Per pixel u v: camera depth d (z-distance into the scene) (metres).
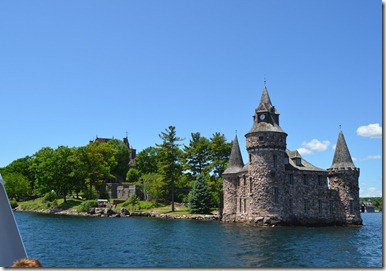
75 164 109.12
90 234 48.91
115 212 92.19
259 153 68.50
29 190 123.88
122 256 31.98
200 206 89.00
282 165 68.81
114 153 134.38
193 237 46.00
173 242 41.06
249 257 31.66
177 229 56.94
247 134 70.31
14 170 131.00
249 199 68.56
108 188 117.38
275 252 34.41
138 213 92.31
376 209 195.62
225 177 79.12
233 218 76.12
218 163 100.69
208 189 89.94
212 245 38.69
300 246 38.78
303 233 53.38
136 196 107.00
